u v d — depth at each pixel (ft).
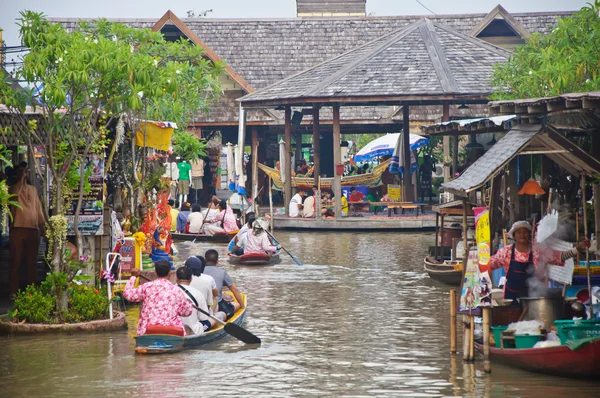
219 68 90.02
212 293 51.75
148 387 39.75
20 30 51.90
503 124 69.00
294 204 145.18
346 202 148.97
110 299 54.03
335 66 151.02
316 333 53.31
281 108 155.53
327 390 39.22
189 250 104.47
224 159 165.68
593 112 58.23
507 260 46.21
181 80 86.38
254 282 77.10
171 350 46.98
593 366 39.42
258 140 183.73
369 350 48.11
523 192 55.83
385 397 37.93
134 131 67.21
